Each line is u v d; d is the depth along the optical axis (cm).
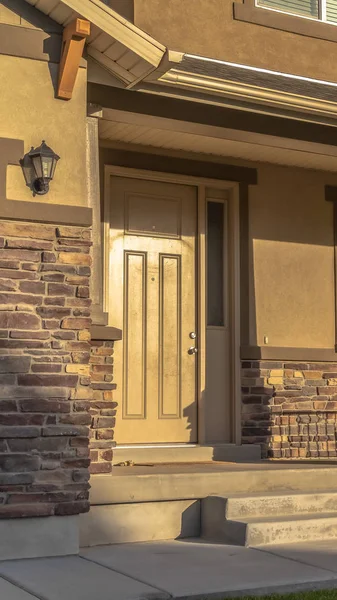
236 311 947
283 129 820
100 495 693
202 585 555
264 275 966
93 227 729
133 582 562
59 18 678
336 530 725
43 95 680
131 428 890
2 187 653
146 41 673
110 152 888
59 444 655
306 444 961
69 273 672
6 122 665
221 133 808
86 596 524
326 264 1005
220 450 912
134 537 706
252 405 940
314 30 854
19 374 647
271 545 691
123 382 891
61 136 683
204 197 950
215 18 803
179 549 677
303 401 964
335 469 802
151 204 925
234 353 943
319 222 1005
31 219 659
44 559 634
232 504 715
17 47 672
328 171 1015
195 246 945
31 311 657
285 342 970
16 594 526
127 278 903
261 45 823
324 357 977
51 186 675
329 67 859
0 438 636
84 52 698
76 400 664
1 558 629
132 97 752
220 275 962
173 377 919
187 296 936
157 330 915
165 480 721
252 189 969
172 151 922
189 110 776
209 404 934
